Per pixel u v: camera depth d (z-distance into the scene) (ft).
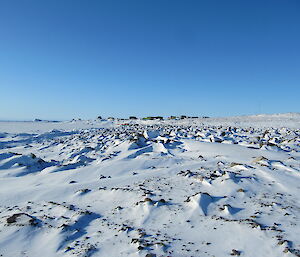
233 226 23.63
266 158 50.01
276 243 20.17
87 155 70.49
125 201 31.68
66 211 29.30
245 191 32.73
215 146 68.85
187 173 41.52
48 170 51.75
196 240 21.80
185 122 197.57
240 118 207.00
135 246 21.24
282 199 30.04
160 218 26.50
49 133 139.33
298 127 140.05
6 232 24.80
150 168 50.52
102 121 244.83
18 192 37.14
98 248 21.48
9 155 60.80
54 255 21.07
